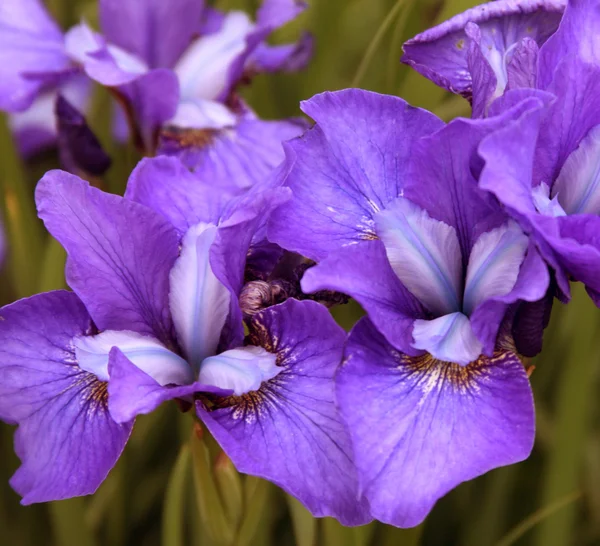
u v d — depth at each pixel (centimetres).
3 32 53
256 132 52
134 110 51
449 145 38
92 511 51
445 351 38
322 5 53
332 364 38
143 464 53
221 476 42
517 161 37
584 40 39
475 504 52
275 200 38
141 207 39
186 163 51
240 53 52
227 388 38
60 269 47
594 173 39
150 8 52
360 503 37
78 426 39
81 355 39
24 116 56
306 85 54
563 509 50
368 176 40
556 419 50
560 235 38
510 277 38
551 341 51
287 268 40
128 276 40
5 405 39
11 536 52
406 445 37
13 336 39
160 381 39
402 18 48
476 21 41
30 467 39
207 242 40
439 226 39
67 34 53
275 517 52
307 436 37
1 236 53
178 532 46
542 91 37
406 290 39
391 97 40
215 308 40
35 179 57
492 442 37
